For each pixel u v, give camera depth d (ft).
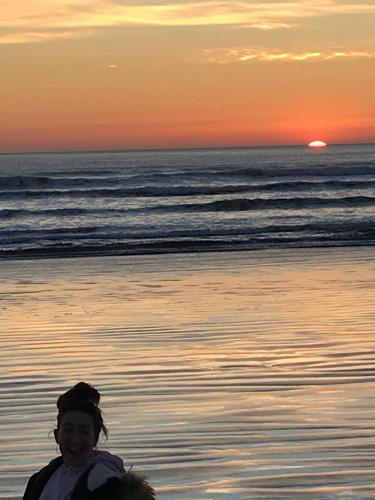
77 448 12.67
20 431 27.14
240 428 27.02
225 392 31.42
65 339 42.11
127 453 24.76
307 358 37.04
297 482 22.50
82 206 133.90
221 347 39.60
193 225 108.47
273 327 44.65
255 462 23.98
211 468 23.53
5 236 99.30
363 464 23.79
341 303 52.65
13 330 44.83
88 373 34.81
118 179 163.63
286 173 183.21
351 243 90.43
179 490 22.02
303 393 31.19
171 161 430.61
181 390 31.78
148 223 110.73
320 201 125.90
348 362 36.24
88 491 12.26
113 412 28.96
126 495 12.10
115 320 47.57
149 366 35.83
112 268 72.90
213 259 78.28
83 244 91.81
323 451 24.81
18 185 150.92
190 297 55.93
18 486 22.56
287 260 77.10
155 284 62.85
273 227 103.81
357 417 28.07
